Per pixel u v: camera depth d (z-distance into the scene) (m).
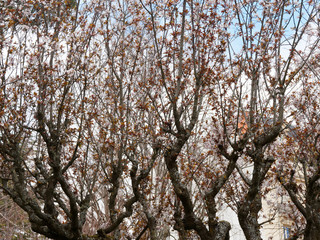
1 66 10.23
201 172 15.05
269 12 10.84
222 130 12.54
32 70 10.34
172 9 10.91
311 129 14.00
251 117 11.09
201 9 10.66
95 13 11.05
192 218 11.52
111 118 11.76
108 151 12.71
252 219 12.21
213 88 11.30
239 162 17.67
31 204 10.88
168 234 17.48
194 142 15.42
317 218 12.58
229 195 15.61
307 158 14.66
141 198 12.14
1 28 10.03
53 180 10.89
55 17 10.45
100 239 12.12
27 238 21.23
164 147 11.70
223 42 10.52
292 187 13.87
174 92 11.20
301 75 13.52
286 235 23.83
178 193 11.30
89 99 12.26
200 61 10.97
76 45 10.79
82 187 12.72
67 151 14.12
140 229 15.97
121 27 11.76
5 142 10.91
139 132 11.83
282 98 11.34
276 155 14.57
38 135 12.09
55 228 11.13
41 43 10.12
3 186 11.32
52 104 11.14
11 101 10.57
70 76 10.70
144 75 12.55
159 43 11.48
